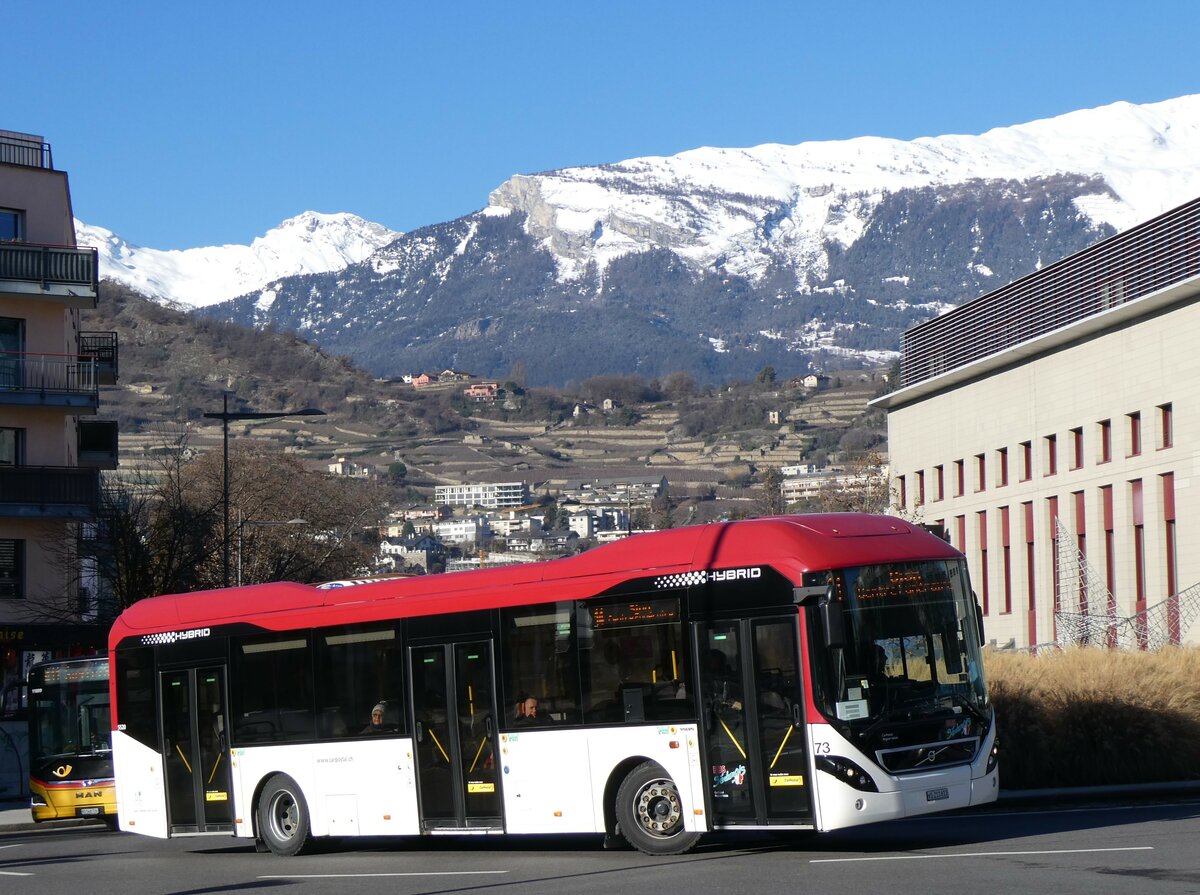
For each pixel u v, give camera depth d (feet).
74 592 181.98
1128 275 161.89
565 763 60.34
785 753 54.49
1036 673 84.43
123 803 76.28
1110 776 78.84
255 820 71.41
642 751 58.13
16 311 172.96
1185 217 152.15
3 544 171.53
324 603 69.51
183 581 191.52
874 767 53.26
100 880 61.82
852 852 55.98
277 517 293.64
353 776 67.36
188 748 73.92
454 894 50.49
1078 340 171.53
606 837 63.00
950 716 55.21
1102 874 45.03
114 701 77.20
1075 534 172.65
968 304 201.16
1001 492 189.78
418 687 65.36
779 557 55.21
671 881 49.80
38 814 94.84
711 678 56.54
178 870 65.26
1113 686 81.46
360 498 343.67
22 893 58.18
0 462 172.14
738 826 55.62
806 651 54.13
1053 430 177.17
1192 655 88.22
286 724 70.08
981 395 195.62
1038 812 70.03
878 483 238.27
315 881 57.36
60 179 178.09
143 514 187.83
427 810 64.69
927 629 55.77
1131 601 160.04
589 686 59.88
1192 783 76.02
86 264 172.86
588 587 60.29
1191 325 149.59
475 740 63.21
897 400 220.43
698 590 57.16
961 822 66.90
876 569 55.31
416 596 65.92
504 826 62.08
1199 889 41.22
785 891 45.55
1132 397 160.35
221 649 73.00
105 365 205.77
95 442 198.59
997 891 42.78
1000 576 190.49
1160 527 155.12
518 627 62.34
